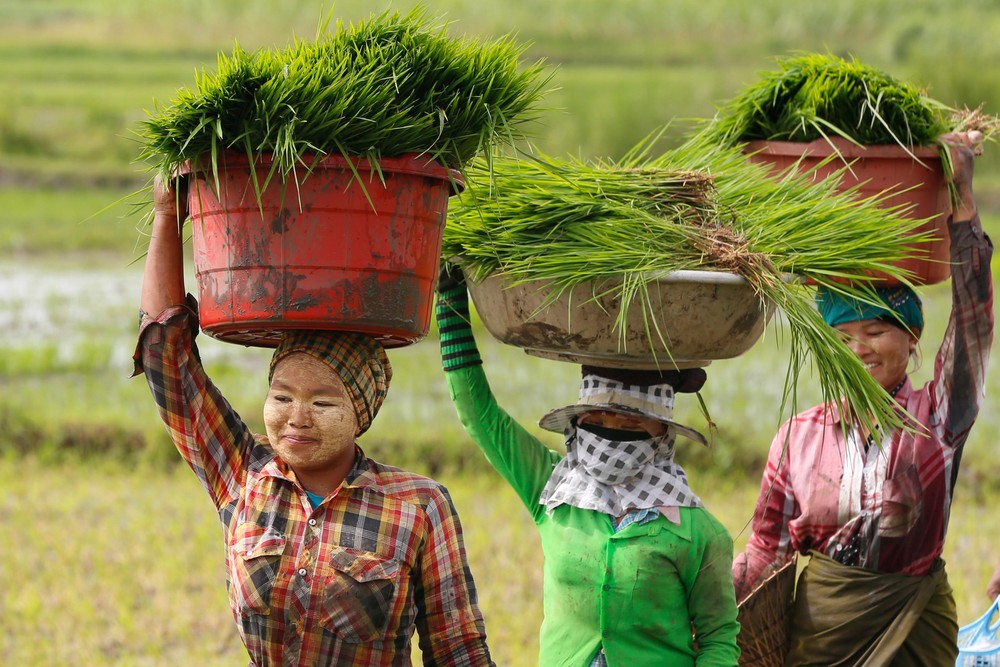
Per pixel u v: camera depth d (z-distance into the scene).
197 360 7.55
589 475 7.92
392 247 6.70
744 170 8.59
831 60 9.39
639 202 7.81
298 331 7.18
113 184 59.97
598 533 7.81
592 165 8.24
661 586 7.70
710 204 7.95
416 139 6.68
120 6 99.69
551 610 8.09
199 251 6.86
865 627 8.94
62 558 19.28
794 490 9.34
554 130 62.34
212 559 19.44
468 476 23.94
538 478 8.54
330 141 6.51
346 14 55.28
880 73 9.20
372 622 6.98
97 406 27.27
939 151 8.90
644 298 7.19
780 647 9.12
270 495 7.22
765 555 9.49
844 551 9.05
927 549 8.98
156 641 16.03
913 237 8.24
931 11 89.38
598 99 68.00
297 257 6.58
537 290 7.48
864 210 8.30
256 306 6.64
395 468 7.44
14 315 36.97
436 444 24.70
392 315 6.74
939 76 66.56
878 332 8.81
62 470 24.34
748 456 24.16
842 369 7.54
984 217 51.00
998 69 69.31
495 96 7.16
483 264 7.72
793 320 7.35
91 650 15.77
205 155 6.64
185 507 22.12
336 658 6.97
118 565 19.09
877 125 8.91
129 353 33.28
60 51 90.31
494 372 30.88
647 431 7.86
